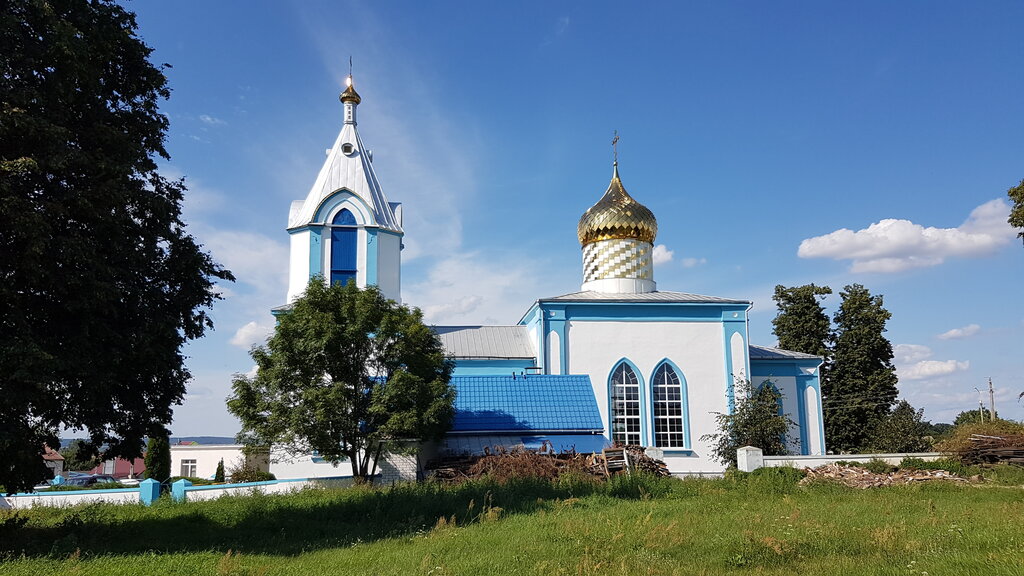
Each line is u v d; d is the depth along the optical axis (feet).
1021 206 94.32
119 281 53.11
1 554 47.52
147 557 45.96
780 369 121.29
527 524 53.67
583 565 37.45
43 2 48.44
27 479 49.80
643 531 48.34
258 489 81.61
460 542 47.44
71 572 40.57
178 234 58.18
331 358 84.58
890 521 50.75
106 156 51.75
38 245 45.34
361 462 91.61
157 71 58.29
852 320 163.12
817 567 35.63
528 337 126.00
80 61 50.03
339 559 44.50
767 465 95.61
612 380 113.09
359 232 117.50
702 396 112.88
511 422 102.06
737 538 44.21
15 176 46.96
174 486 82.23
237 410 84.48
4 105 46.09
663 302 114.83
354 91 125.59
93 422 51.80
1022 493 74.23
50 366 45.85
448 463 94.07
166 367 55.26
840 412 157.07
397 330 86.69
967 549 38.06
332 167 120.88
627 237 130.82
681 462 110.01
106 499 86.17
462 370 116.98
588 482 80.12
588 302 114.21
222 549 50.49
